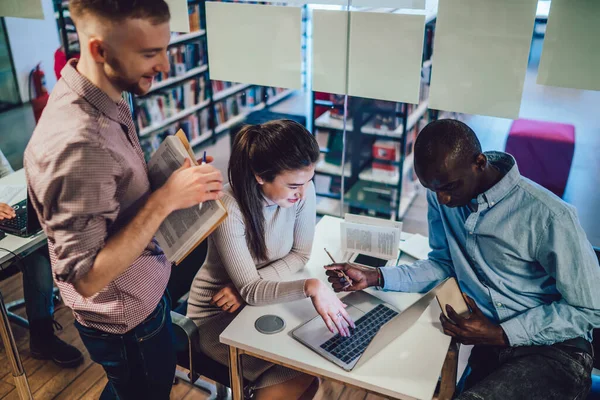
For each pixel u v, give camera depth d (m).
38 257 2.32
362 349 1.52
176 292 1.99
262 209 1.76
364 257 1.98
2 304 1.98
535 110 5.55
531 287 1.65
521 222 1.58
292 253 1.95
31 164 1.23
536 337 1.55
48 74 5.51
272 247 1.86
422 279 1.80
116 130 1.31
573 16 1.64
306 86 2.24
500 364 1.63
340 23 2.03
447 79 1.90
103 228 1.26
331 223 2.25
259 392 1.85
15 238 2.03
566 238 1.52
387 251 1.95
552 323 1.54
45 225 1.26
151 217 1.25
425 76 3.72
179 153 1.34
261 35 2.22
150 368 1.56
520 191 1.57
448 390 1.67
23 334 2.64
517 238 1.59
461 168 1.49
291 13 2.11
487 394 1.46
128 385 1.57
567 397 1.50
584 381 1.54
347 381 1.44
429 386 1.40
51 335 2.43
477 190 1.60
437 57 1.88
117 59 1.19
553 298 1.64
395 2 1.89
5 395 2.27
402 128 3.60
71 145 1.18
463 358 1.99
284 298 1.68
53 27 5.28
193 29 4.99
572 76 1.71
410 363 1.48
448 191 1.55
